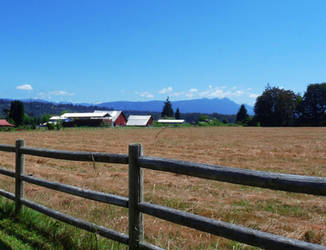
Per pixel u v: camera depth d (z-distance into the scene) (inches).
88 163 416.2
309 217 190.7
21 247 133.8
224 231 87.4
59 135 1412.4
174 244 138.6
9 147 185.0
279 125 3154.5
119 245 124.3
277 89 3206.2
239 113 4229.8
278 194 247.0
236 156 549.0
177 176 323.0
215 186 274.5
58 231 145.8
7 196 188.2
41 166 402.6
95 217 173.5
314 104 3075.8
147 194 241.0
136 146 111.3
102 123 2812.5
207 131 1798.7
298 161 475.8
